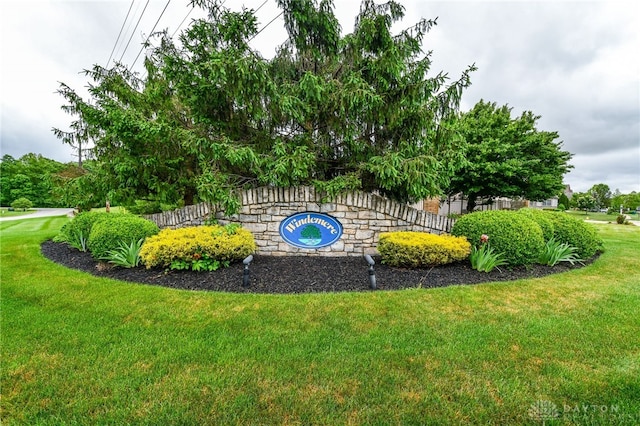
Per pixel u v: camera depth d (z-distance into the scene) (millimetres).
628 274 4691
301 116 5344
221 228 5090
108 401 1899
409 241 4695
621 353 2428
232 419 1766
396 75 5273
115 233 4992
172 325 2891
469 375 2164
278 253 5652
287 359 2346
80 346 2504
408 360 2340
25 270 4730
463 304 3410
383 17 5094
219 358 2354
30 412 1806
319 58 5773
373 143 6105
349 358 2363
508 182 12406
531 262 4871
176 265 4465
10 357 2332
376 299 3533
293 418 1779
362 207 5641
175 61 5289
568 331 2783
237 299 3525
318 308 3283
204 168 5070
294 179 5379
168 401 1897
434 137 5594
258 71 4855
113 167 6734
